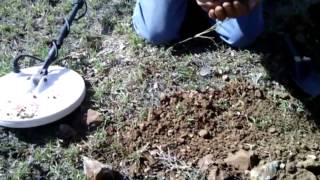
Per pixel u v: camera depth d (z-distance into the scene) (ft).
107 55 4.37
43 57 4.36
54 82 3.98
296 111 3.95
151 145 3.67
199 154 3.62
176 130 3.76
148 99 3.99
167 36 4.34
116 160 3.61
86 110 3.91
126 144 3.70
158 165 3.57
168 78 4.13
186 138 3.72
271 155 3.61
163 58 4.30
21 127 3.71
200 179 3.48
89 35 4.53
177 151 3.64
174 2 4.27
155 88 4.06
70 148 3.67
